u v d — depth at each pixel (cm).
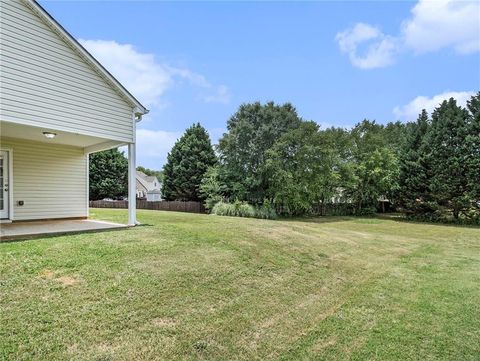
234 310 414
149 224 890
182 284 452
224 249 640
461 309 480
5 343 284
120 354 293
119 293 398
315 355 336
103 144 977
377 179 2388
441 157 1977
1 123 636
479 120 1873
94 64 770
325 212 2478
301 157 2111
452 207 1967
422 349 358
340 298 509
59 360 274
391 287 579
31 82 657
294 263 649
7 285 381
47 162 977
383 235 1281
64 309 348
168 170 2992
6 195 891
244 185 2141
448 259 862
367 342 369
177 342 326
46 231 692
